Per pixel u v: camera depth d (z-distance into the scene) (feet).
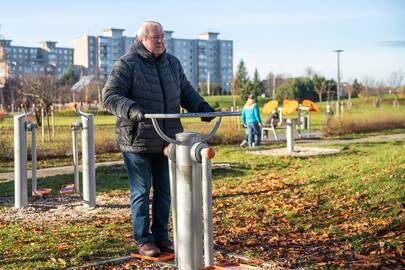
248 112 67.46
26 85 121.39
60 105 187.83
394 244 17.97
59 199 32.04
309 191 29.63
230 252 18.72
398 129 95.50
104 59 491.31
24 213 28.04
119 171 45.24
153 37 17.75
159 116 14.44
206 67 524.11
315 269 16.10
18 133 29.35
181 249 14.51
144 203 17.87
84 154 28.94
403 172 28.86
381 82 244.83
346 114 96.32
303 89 248.32
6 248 20.01
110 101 16.75
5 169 51.31
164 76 18.08
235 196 30.55
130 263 17.69
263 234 21.29
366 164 36.19
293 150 57.93
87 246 19.88
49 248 19.86
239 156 54.60
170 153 14.85
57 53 512.22
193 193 14.35
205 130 75.46
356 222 21.72
